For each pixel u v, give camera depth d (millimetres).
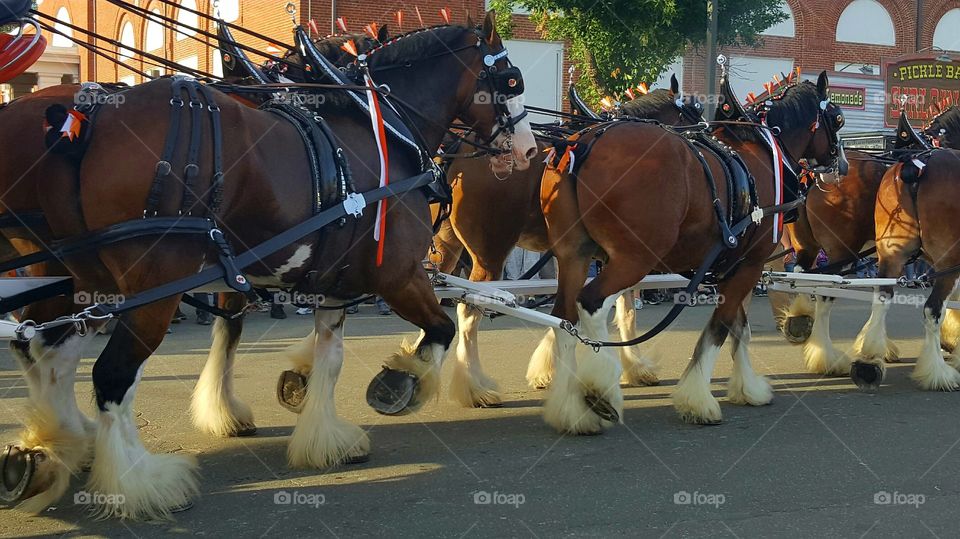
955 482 5309
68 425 4926
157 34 21312
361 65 5520
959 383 8047
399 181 5207
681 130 6723
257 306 5184
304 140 4777
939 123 9930
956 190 7969
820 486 5207
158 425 6438
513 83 5961
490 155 6172
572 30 15688
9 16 4336
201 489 4992
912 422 6730
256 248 4520
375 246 5109
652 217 5934
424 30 5859
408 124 5633
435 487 5102
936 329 8078
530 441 6113
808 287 8250
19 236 4582
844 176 8539
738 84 20844
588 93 16359
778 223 6902
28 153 4250
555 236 6336
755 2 15984
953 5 23844
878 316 8141
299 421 5477
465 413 6969
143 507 4395
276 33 17672
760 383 7320
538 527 4508
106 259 4223
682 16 15578
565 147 6211
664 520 4633
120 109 4211
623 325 8172
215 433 6090
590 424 6230
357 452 5492
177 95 4297
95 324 5039
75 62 18375
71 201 4227
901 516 4734
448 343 5574
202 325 11703
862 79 22125
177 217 4195
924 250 8195
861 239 9102
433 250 7660
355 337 10680
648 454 5816
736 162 6508
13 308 4453
